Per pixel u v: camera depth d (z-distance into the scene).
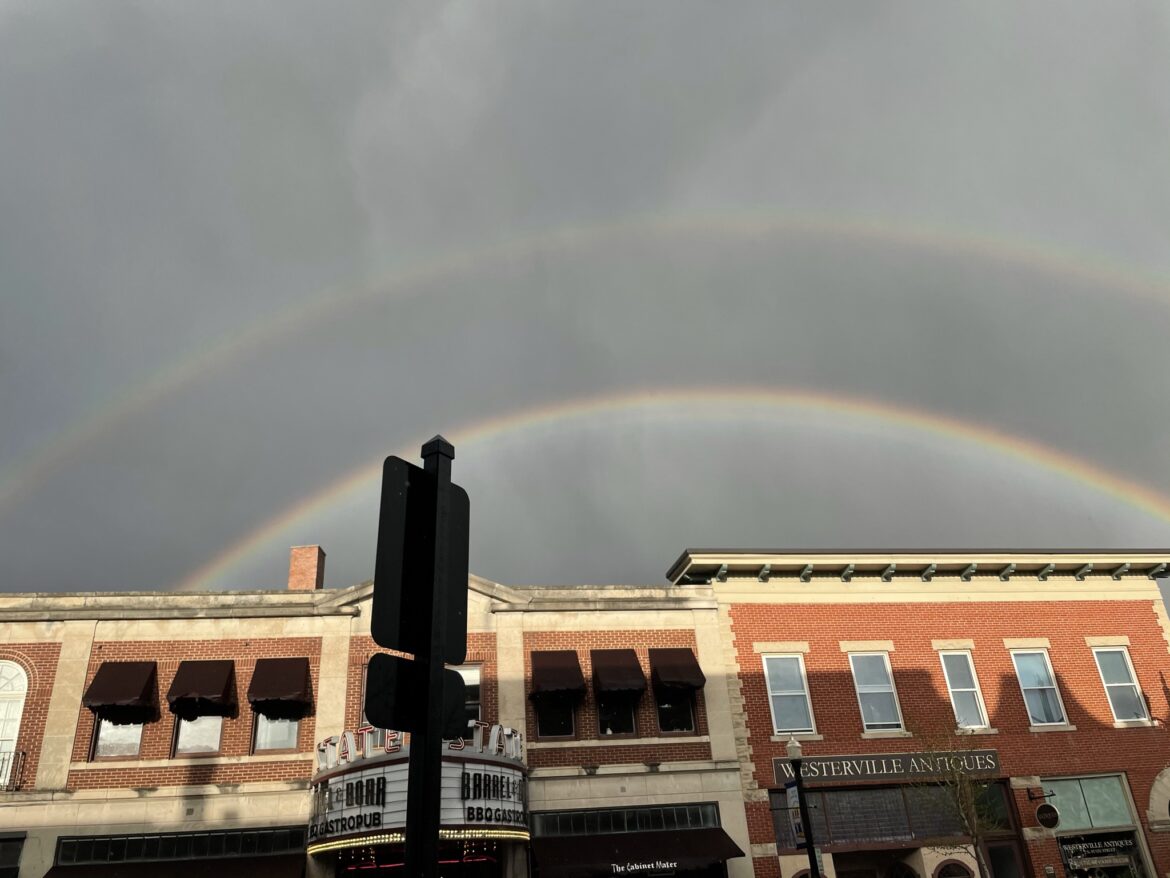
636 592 27.58
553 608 26.77
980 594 29.98
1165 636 30.70
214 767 23.50
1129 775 28.25
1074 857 26.88
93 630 24.61
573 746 25.14
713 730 26.12
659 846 23.73
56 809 22.66
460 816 20.75
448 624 4.84
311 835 22.14
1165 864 27.14
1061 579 30.84
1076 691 29.23
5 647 24.22
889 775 26.48
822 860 25.30
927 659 28.66
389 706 4.42
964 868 25.91
